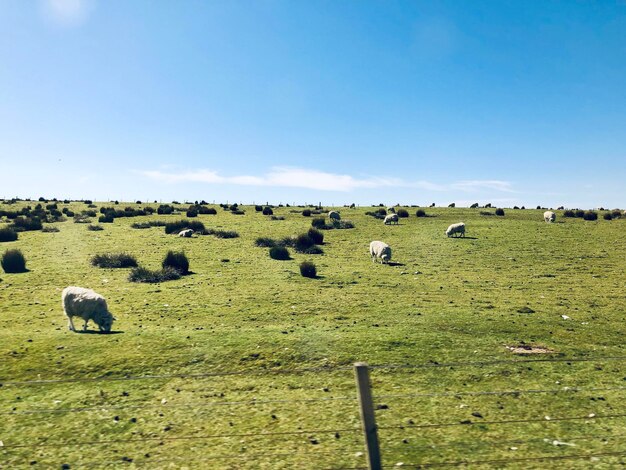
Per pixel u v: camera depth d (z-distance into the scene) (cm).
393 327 1686
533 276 2941
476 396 1086
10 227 4984
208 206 8875
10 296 2325
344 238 4747
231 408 1033
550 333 1617
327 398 1077
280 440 875
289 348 1420
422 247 4166
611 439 856
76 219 5938
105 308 1677
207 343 1474
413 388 1135
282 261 3491
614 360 1340
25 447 859
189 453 830
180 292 2439
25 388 1148
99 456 825
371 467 521
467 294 2383
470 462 778
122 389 1145
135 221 5975
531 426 923
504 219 6250
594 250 3916
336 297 2295
